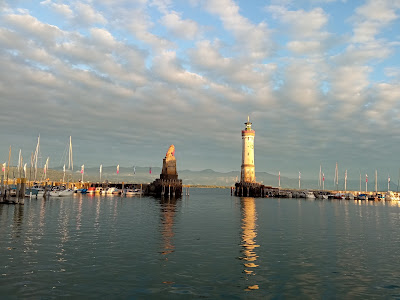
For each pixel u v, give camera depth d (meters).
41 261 20.89
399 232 37.34
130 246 26.20
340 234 35.12
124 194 132.62
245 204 90.12
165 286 16.83
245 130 143.50
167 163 134.25
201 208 71.44
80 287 16.38
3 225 36.41
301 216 56.16
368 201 132.62
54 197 100.31
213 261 21.91
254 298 15.41
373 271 20.17
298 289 16.77
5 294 15.19
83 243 27.02
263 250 25.73
